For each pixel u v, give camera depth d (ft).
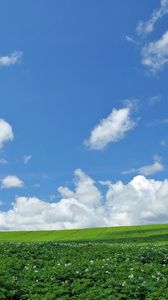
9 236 270.05
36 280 65.87
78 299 57.67
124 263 81.25
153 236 215.72
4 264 76.33
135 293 59.98
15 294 60.95
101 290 60.44
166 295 58.65
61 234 271.28
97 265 76.18
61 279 67.82
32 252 99.60
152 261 92.38
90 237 242.78
